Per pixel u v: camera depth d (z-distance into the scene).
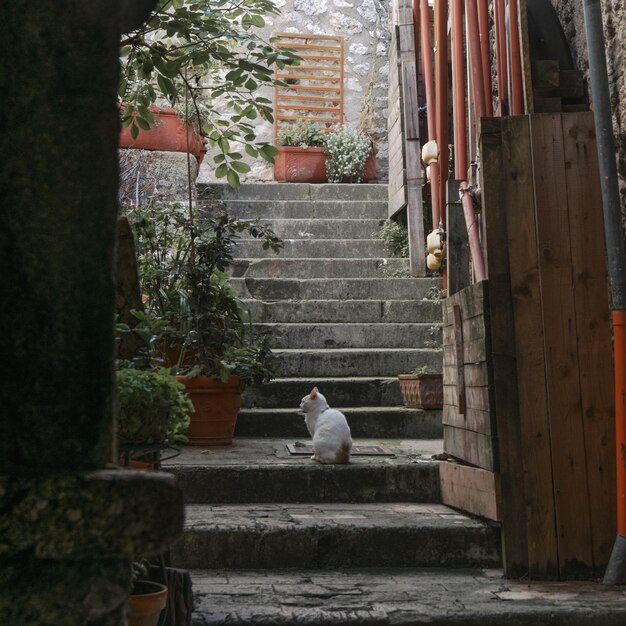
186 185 8.09
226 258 6.02
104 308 1.28
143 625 2.42
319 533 3.74
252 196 9.20
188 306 5.42
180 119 7.79
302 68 11.08
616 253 3.48
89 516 1.19
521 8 3.92
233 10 4.15
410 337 7.01
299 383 6.11
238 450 5.07
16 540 1.19
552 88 3.96
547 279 3.66
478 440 3.82
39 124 1.27
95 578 1.21
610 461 3.59
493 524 3.85
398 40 8.55
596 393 3.61
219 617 2.95
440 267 6.36
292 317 7.29
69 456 1.26
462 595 3.29
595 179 3.70
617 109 3.86
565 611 3.07
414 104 8.12
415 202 8.01
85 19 1.30
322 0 11.25
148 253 6.26
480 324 3.76
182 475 4.34
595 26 3.54
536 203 3.68
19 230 1.26
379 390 6.20
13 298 1.26
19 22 1.28
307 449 5.04
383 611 3.05
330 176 10.19
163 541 1.21
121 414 2.46
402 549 3.77
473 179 4.83
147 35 7.45
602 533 3.57
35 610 1.20
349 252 8.43
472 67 5.12
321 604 3.14
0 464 1.24
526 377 3.62
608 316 3.64
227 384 5.18
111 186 1.30
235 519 3.88
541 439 3.60
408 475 4.50
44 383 1.26
